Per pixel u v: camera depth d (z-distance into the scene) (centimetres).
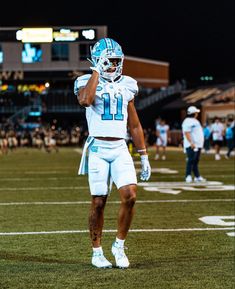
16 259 625
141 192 1229
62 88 5741
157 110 5656
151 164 2148
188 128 1402
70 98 5722
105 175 585
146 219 878
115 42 584
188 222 851
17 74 4809
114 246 593
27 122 5684
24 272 568
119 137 586
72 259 624
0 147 3678
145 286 517
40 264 602
